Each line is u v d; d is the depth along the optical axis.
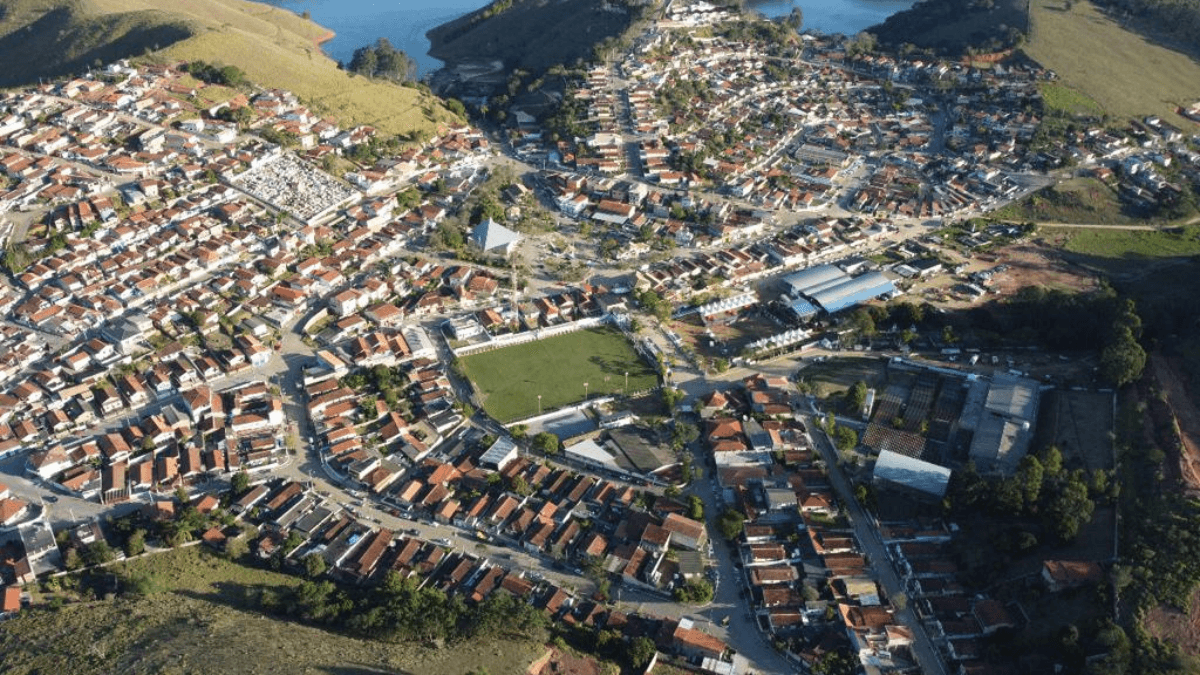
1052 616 187.50
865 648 184.12
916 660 184.38
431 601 189.50
